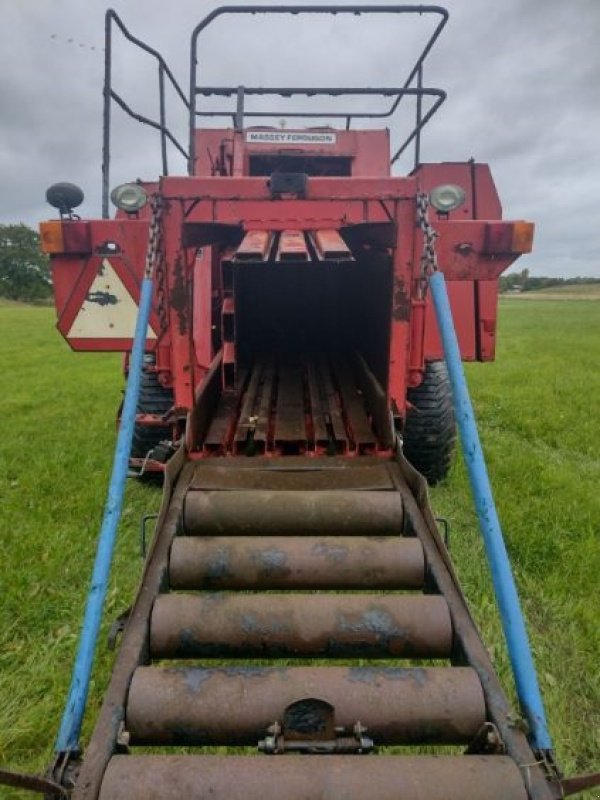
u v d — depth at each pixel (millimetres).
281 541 2158
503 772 1388
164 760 1417
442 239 2945
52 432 6527
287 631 1855
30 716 2320
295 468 2711
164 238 2660
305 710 1508
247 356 4574
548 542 3693
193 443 2859
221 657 1876
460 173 4012
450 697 1605
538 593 3238
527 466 5125
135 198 2533
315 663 2600
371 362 3654
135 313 3301
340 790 1348
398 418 2961
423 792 1347
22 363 13977
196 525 2361
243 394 3814
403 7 3613
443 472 4379
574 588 3268
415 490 2447
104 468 5188
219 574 2094
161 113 4234
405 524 2377
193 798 1341
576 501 4324
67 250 3180
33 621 2949
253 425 3215
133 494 4512
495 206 4031
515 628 1727
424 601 1910
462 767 1399
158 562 2061
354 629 1856
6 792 2057
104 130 3348
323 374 4223
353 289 4340
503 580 1786
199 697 1602
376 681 1640
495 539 1831
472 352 3891
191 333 2848
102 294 3281
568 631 2924
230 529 2365
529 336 21578
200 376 3916
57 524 3977
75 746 1514
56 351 16984
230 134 5496
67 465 5262
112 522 1906
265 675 1658
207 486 2566
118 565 3490
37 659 2680
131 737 1604
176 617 1864
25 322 32031
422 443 4129
